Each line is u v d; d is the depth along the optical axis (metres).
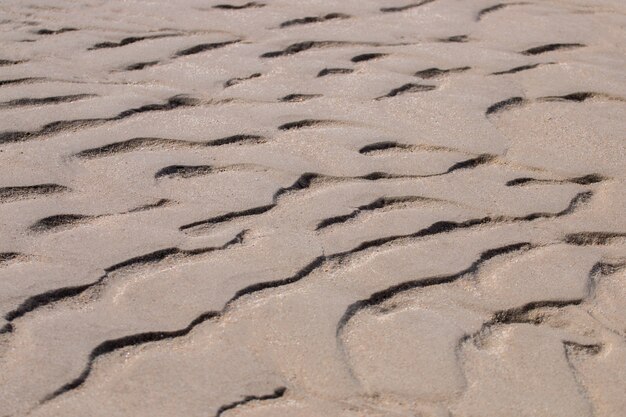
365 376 1.91
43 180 2.49
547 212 2.55
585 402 1.90
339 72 3.28
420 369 1.94
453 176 2.69
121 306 2.05
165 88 3.06
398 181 2.64
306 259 2.26
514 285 2.23
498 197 2.60
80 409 1.76
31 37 3.38
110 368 1.87
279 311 2.07
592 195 2.65
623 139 2.98
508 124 3.02
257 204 2.47
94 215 2.37
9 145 2.64
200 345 1.95
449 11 3.96
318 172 2.65
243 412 1.79
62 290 2.08
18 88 2.97
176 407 1.79
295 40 3.53
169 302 2.07
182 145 2.72
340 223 2.42
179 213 2.41
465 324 2.09
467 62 3.45
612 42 3.79
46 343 1.92
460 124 2.99
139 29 3.52
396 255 2.30
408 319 2.08
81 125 2.78
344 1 3.98
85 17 3.60
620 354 2.04
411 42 3.59
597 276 2.29
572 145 2.92
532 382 1.93
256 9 3.81
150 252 2.24
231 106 2.97
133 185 2.51
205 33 3.53
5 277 2.10
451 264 2.29
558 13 4.06
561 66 3.49
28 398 1.78
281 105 3.01
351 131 2.88
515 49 3.62
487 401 1.87
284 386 1.86
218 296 2.10
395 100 3.11
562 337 2.07
